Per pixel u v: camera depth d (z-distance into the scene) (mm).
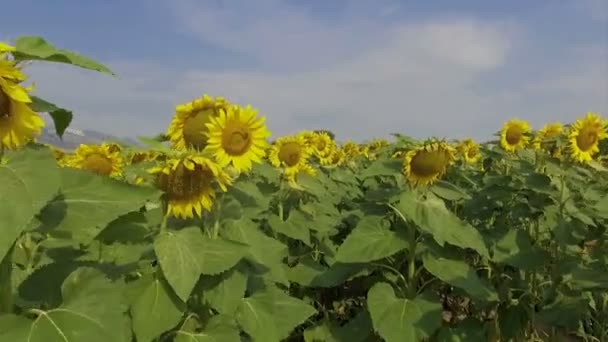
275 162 6789
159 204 4164
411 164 4980
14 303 2850
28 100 2156
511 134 9578
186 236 3416
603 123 6906
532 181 6531
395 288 5387
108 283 2635
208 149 4219
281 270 4461
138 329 3283
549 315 5609
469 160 11914
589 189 7219
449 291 7156
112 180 2688
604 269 6285
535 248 5852
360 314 5383
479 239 4516
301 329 6547
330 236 8133
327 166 10852
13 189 2004
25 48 2219
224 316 3684
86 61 2293
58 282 3016
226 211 4215
